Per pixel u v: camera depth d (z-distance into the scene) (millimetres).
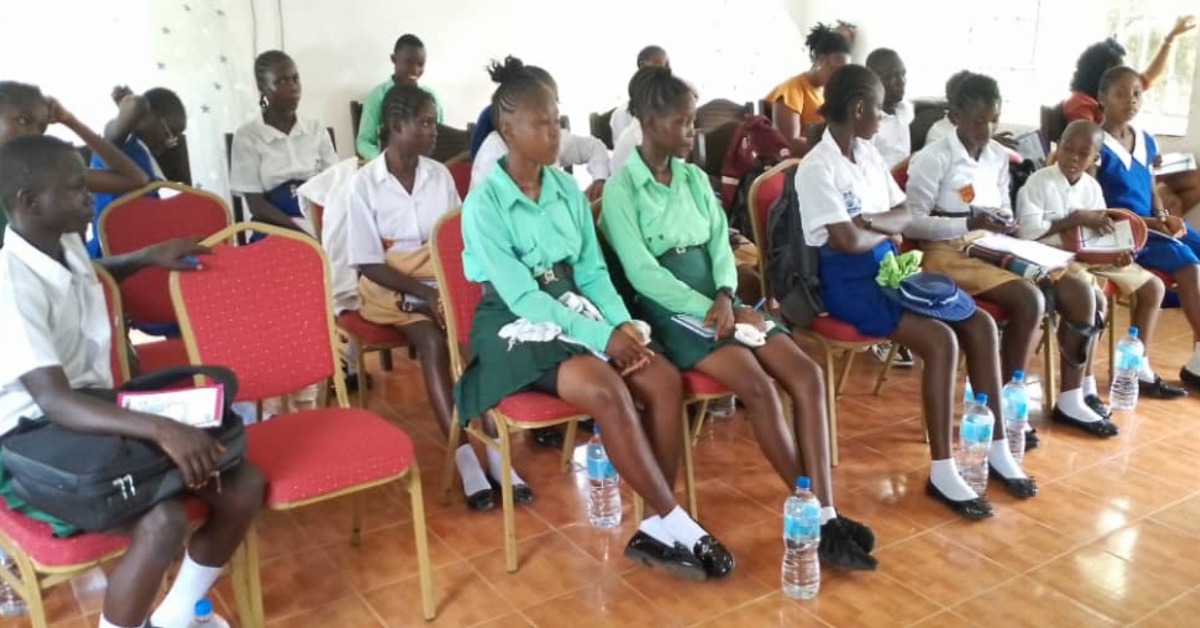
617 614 2150
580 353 2264
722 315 2383
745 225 3643
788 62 6379
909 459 2902
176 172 3721
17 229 1762
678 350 2383
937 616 2119
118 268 2152
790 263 2760
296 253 2217
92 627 2131
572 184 2445
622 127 4445
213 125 4773
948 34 5625
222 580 2291
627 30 5926
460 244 2488
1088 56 3611
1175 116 4574
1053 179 3156
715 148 4020
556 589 2256
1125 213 3135
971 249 3008
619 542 2461
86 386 1855
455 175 3391
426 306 2748
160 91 3662
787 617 2125
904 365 3691
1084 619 2104
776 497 2686
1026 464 2857
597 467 2666
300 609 2191
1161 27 4578
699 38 6160
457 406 2355
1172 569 2295
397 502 2695
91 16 4402
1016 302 2848
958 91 3020
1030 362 3680
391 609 2188
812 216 2646
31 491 1673
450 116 5512
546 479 2826
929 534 2467
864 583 2250
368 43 5195
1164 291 3301
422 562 2117
